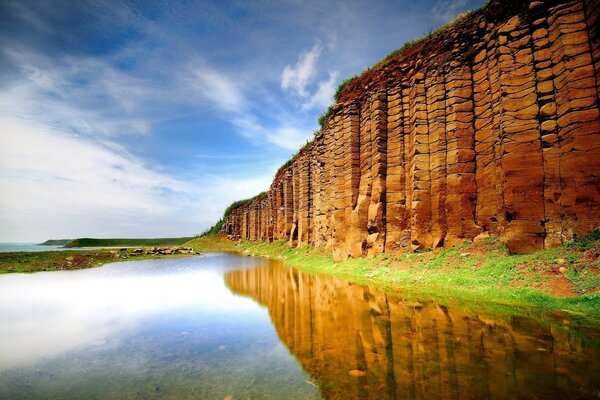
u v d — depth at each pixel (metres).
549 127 12.02
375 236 19.17
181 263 30.20
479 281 11.21
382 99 20.19
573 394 4.25
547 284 9.45
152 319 9.47
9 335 7.93
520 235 12.01
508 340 6.38
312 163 34.44
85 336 7.81
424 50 18.75
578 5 11.73
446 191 16.16
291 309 10.42
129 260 34.47
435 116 17.03
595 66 11.05
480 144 15.34
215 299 12.51
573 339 6.28
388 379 4.93
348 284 14.71
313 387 4.80
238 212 73.19
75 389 4.96
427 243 16.48
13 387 5.05
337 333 7.46
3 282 17.59
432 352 5.95
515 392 4.35
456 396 4.30
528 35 13.09
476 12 16.14
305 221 34.59
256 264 28.30
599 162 10.59
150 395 4.71
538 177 12.04
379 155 19.67
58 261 26.73
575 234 10.84
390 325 7.86
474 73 15.95
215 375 5.40
